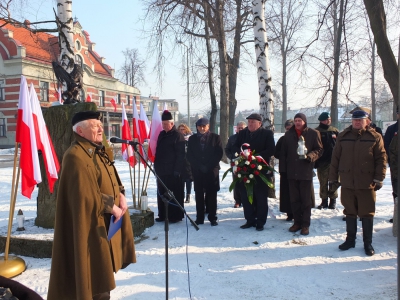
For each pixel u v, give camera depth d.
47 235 4.65
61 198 2.62
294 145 5.25
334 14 7.78
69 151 2.66
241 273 3.94
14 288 1.76
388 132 5.70
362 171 4.36
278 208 6.57
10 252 4.55
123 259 3.08
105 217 2.84
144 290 3.55
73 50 6.53
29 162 4.14
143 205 5.85
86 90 35.66
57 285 2.59
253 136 5.61
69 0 6.46
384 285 3.59
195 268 4.08
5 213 7.03
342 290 3.51
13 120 30.81
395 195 4.95
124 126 6.57
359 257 4.32
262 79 7.36
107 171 2.88
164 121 5.78
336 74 7.90
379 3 6.26
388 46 6.32
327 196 6.44
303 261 4.25
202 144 5.73
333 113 9.33
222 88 13.38
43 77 28.69
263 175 5.29
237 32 13.22
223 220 6.10
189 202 7.55
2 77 30.14
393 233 4.99
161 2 10.37
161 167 5.81
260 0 7.35
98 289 2.63
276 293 3.47
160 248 4.76
